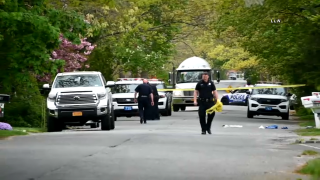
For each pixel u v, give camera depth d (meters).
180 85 96.12
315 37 65.75
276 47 77.38
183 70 97.31
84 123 53.81
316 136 44.59
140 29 99.94
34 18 50.09
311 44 65.75
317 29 65.31
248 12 72.50
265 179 22.83
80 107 49.84
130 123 64.75
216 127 57.75
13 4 50.31
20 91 63.06
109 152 30.61
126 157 28.61
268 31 75.44
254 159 28.91
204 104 45.03
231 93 126.31
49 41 52.78
